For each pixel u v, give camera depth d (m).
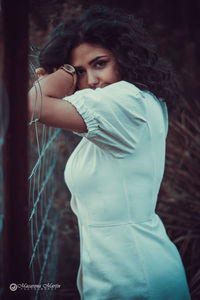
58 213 2.47
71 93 1.21
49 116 1.00
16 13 0.69
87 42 1.21
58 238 2.50
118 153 1.09
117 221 1.11
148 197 1.13
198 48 3.94
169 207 2.40
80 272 1.29
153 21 3.73
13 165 0.71
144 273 1.08
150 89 1.21
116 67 1.22
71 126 1.02
